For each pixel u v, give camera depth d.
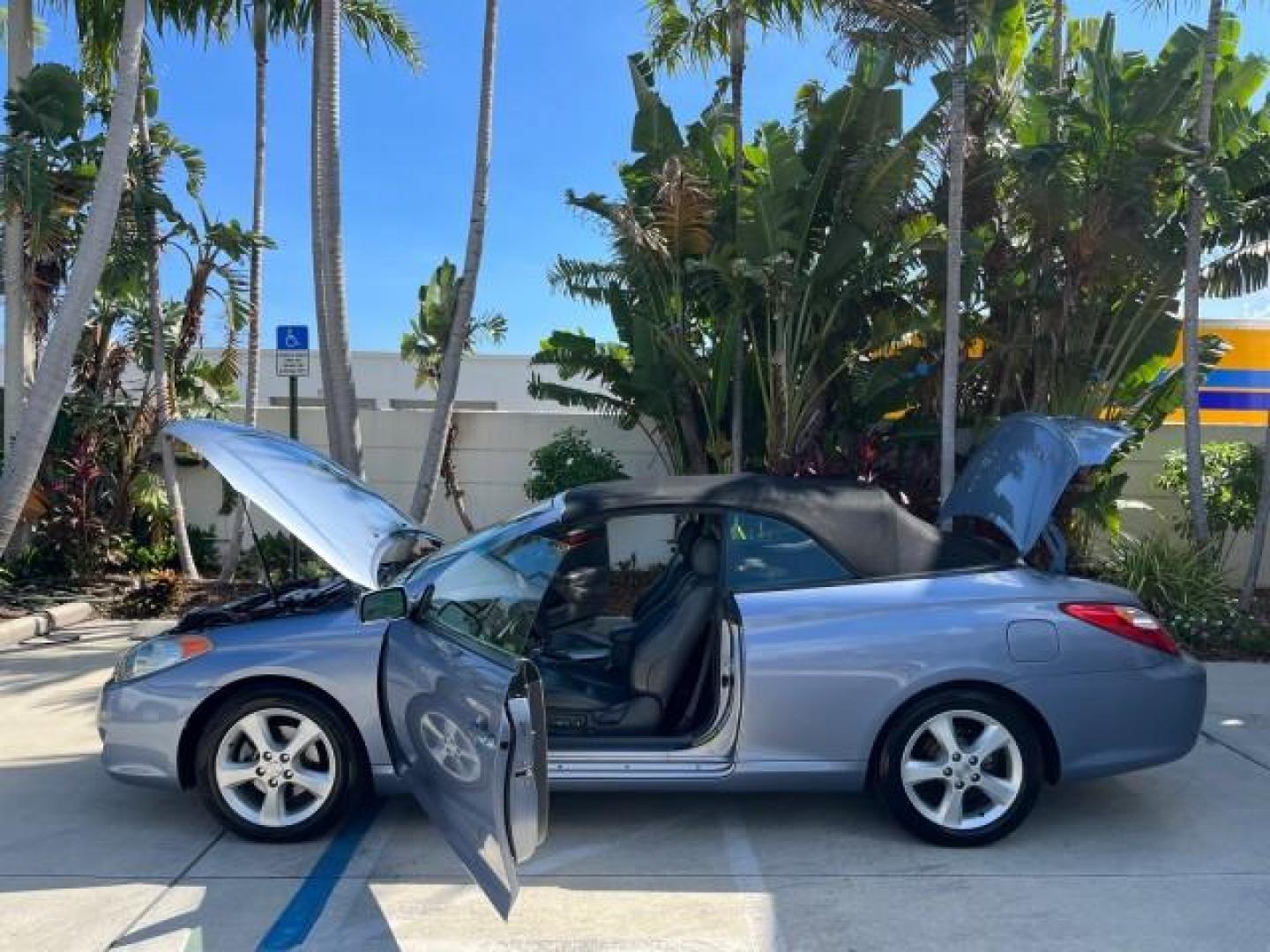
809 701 4.33
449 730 3.74
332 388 10.05
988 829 4.40
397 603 4.13
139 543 12.13
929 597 4.46
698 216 9.80
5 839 4.56
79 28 11.51
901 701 4.36
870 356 10.88
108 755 4.52
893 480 9.55
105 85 11.74
